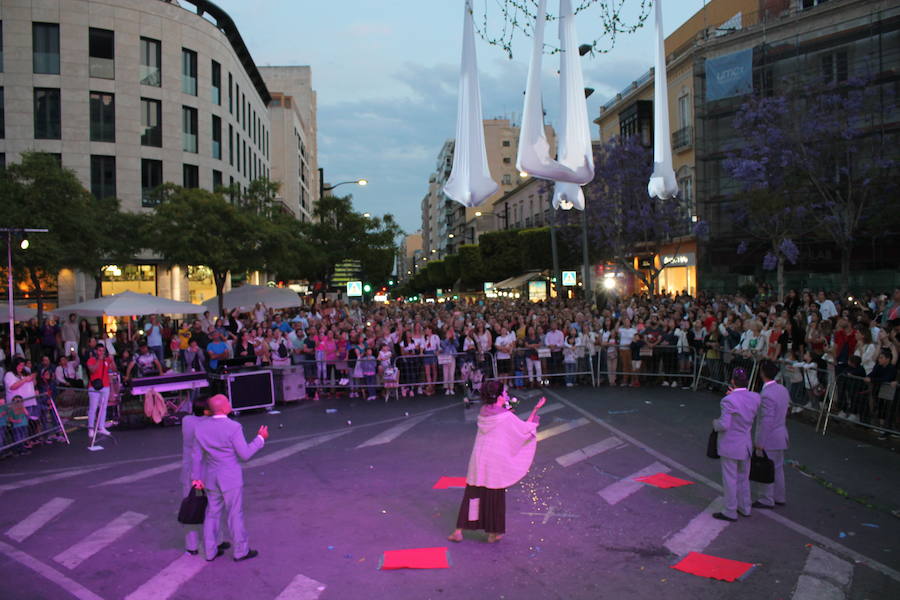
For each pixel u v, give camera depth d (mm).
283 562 5895
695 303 20875
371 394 15469
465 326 17250
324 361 15711
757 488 7207
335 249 36438
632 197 30844
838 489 7570
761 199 24469
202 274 34312
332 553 6082
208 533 5988
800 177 24938
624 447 9930
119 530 6891
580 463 9117
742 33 31859
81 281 30562
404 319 19453
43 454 10750
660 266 34250
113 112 31875
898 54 26406
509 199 64312
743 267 32875
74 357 15641
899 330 9758
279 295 25594
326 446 10695
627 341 16125
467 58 6484
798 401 11797
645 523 6703
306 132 75312
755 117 24781
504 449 6227
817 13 29031
